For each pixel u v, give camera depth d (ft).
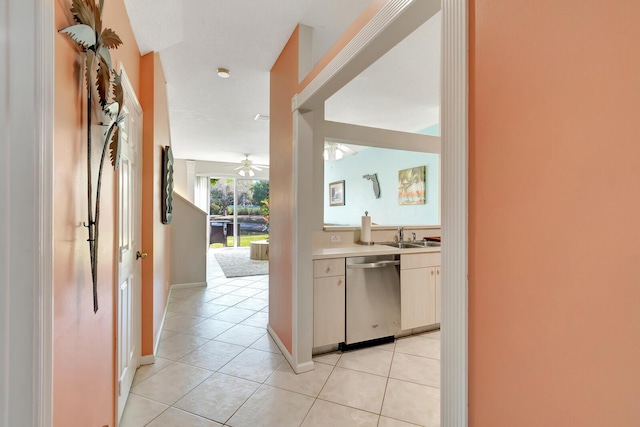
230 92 11.28
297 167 7.27
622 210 1.64
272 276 9.27
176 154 24.31
